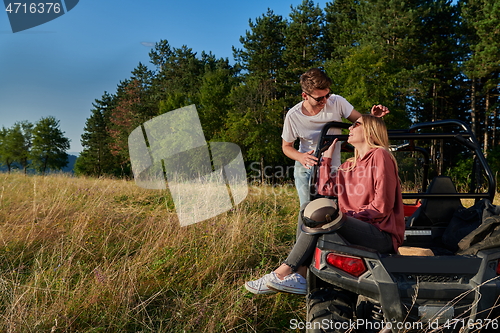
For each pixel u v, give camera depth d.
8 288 2.92
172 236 4.02
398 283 1.83
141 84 58.12
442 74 29.78
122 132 53.88
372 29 28.84
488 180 2.66
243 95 34.62
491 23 23.47
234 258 3.70
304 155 2.89
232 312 2.66
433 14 28.97
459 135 2.79
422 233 2.86
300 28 35.81
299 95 35.41
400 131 2.98
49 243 3.85
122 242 4.05
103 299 2.78
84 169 69.00
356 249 1.94
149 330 2.52
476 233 2.08
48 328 2.44
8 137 59.28
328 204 2.05
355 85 25.92
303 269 2.42
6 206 5.33
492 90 30.61
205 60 55.31
